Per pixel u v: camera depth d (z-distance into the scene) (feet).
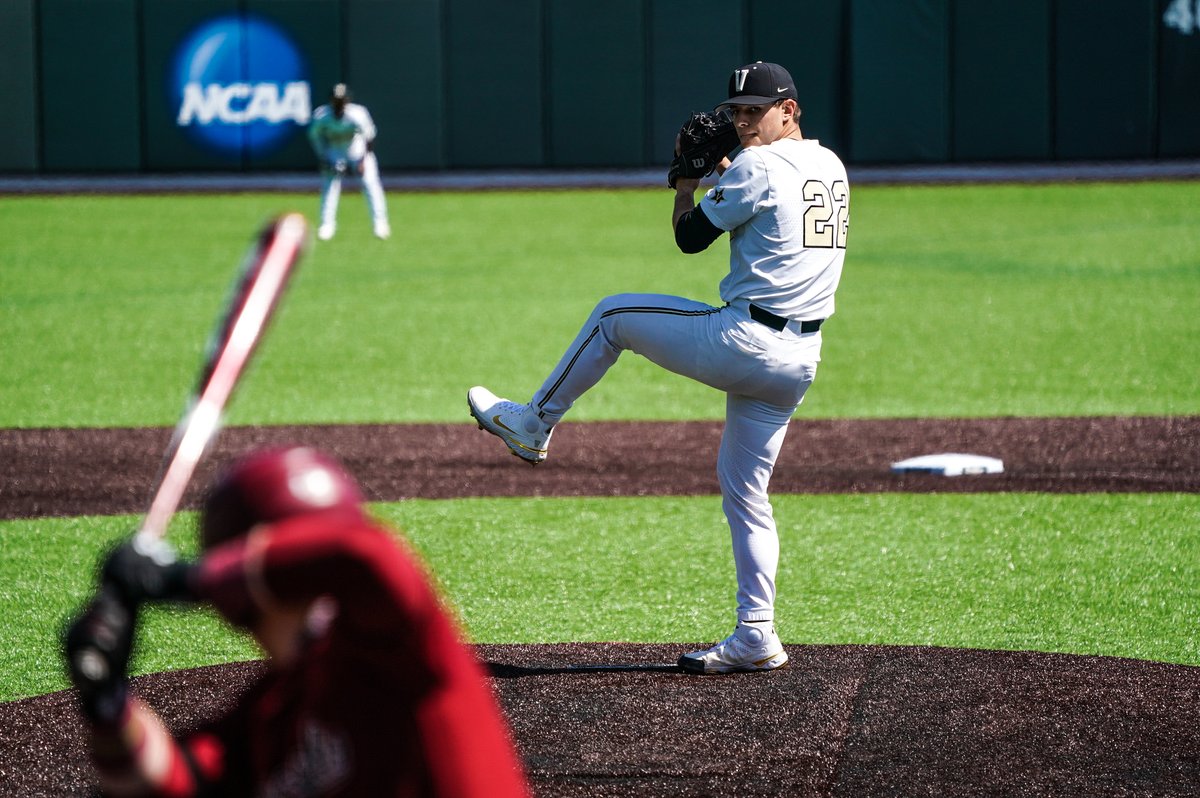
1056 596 74.13
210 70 316.40
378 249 225.56
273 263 23.25
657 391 135.95
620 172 323.78
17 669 63.05
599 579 78.13
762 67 57.88
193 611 70.44
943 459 103.30
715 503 94.43
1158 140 310.04
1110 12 305.94
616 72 314.96
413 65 317.01
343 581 20.18
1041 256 211.41
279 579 19.84
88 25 312.91
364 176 229.66
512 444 62.03
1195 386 132.98
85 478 101.19
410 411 124.88
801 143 58.03
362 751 22.15
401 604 20.75
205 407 22.25
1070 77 309.01
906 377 139.74
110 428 117.70
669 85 314.76
